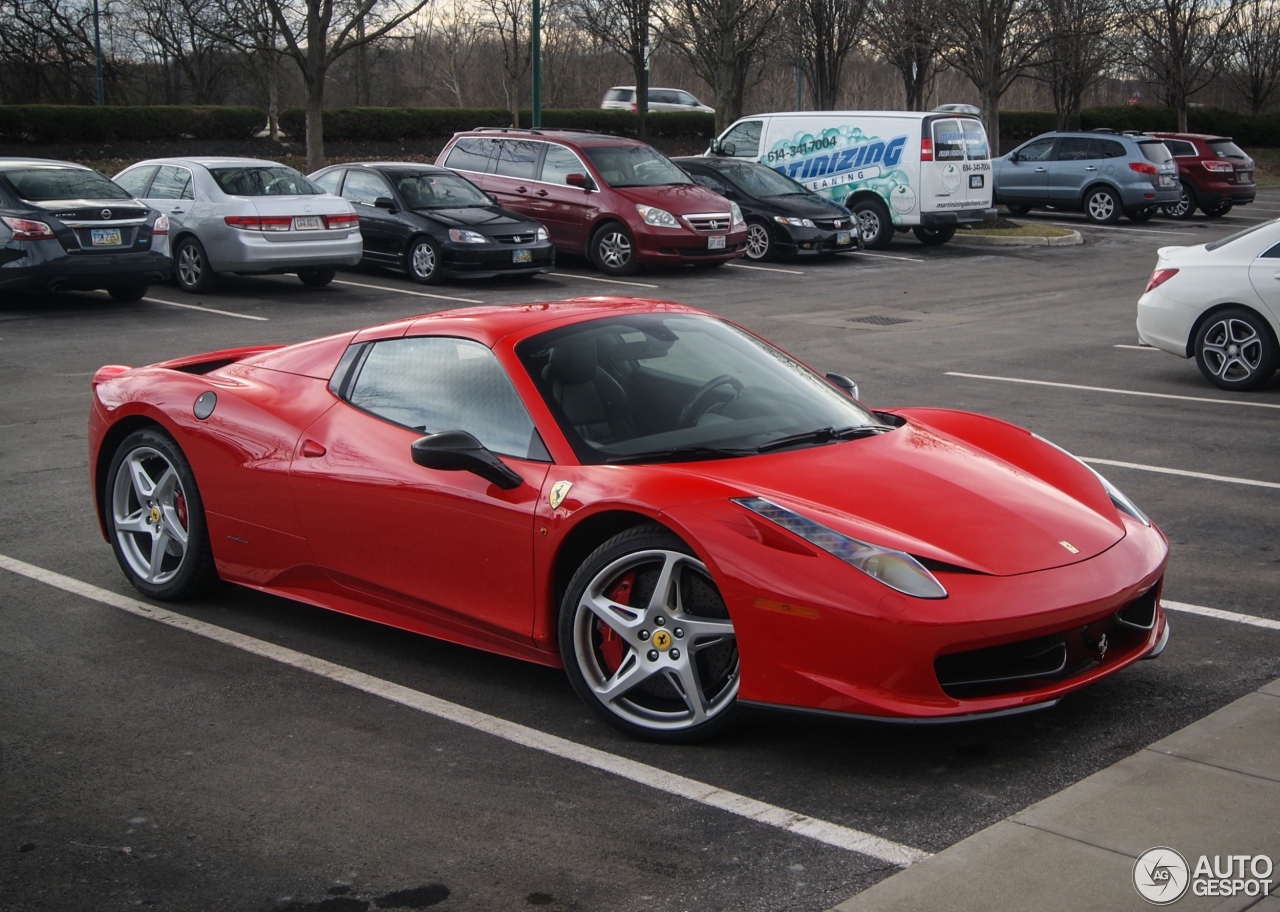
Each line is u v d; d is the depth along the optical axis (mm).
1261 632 4441
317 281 15633
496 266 15758
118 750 3592
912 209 20422
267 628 4672
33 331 12016
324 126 34844
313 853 2992
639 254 17016
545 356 4090
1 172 13078
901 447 4031
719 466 3727
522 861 2941
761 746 3570
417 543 4082
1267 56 43781
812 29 29719
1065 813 3025
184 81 45875
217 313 13438
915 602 3188
